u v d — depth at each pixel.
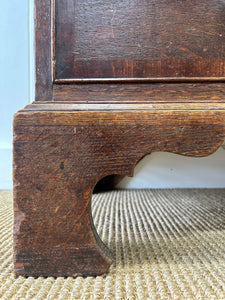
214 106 0.38
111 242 0.51
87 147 0.37
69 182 0.37
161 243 0.51
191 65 0.40
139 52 0.40
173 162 1.17
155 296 0.32
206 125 0.37
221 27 0.40
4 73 1.11
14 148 0.36
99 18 0.40
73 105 0.38
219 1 0.40
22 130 0.36
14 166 0.36
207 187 1.17
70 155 0.37
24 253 0.37
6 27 1.09
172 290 0.34
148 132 0.37
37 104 0.38
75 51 0.40
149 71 0.40
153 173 1.17
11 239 0.53
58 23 0.40
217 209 0.80
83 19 0.40
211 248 0.49
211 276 0.37
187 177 1.17
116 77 0.40
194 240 0.53
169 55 0.40
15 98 1.12
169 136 0.37
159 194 1.04
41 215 0.37
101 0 0.40
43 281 0.36
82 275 0.37
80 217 0.37
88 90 0.40
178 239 0.54
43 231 0.37
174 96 0.40
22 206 0.37
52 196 0.37
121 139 0.37
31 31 1.10
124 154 0.37
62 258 0.37
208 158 1.16
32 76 1.12
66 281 0.36
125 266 0.41
